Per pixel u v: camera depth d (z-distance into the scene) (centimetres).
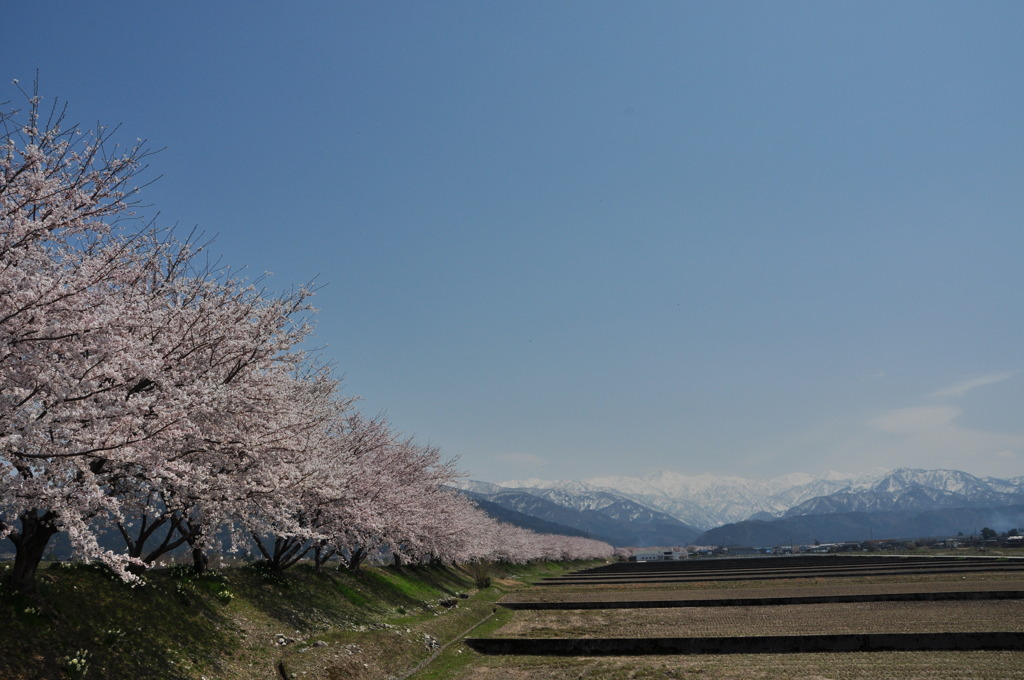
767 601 4431
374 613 3272
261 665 1961
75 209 1320
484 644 2944
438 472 4838
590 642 2914
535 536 13275
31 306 1187
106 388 1320
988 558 9850
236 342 1738
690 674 2322
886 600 4225
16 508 1225
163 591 2058
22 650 1363
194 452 1697
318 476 2150
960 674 2161
